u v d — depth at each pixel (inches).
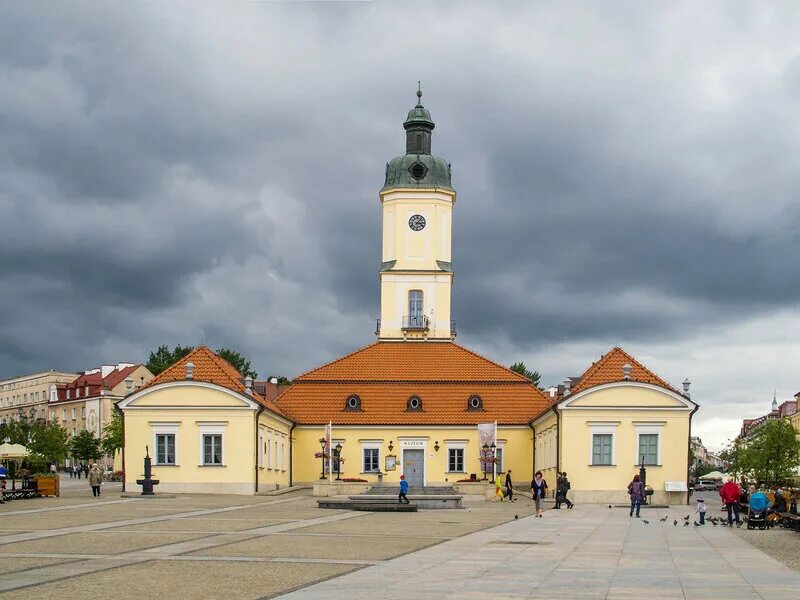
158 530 1432.1
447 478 3275.1
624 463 2736.2
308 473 3314.5
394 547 1227.2
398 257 3686.0
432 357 3472.0
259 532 1424.7
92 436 5831.7
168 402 2829.7
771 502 1916.8
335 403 3344.0
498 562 1083.3
